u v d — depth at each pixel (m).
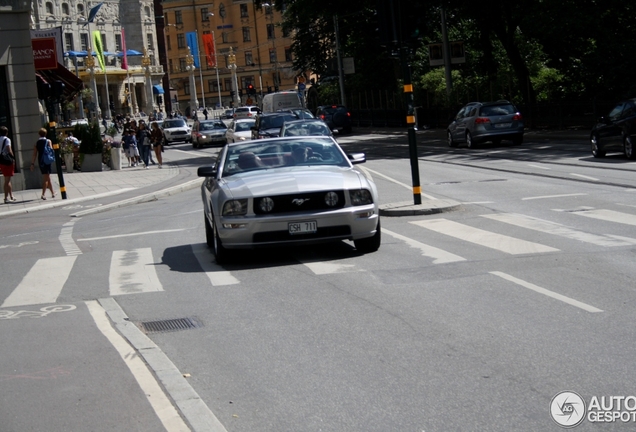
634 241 11.09
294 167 12.24
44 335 8.18
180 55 137.88
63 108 59.59
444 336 7.24
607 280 8.94
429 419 5.38
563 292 8.52
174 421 5.50
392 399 5.79
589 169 21.75
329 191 11.03
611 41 37.09
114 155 37.94
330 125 58.22
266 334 7.70
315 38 77.81
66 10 103.00
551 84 41.47
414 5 14.87
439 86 53.19
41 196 25.09
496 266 10.01
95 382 6.47
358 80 70.00
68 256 13.52
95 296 10.02
